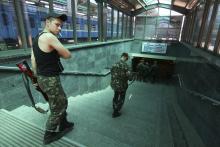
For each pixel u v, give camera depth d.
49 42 1.38
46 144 1.56
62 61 4.18
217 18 3.33
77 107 3.32
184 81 5.31
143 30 11.79
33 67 1.58
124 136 2.31
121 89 3.25
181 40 10.61
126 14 10.38
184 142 2.20
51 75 1.49
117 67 3.18
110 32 8.29
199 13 5.58
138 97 6.14
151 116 3.42
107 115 3.15
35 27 3.57
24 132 1.70
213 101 1.86
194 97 3.04
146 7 10.88
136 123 2.87
